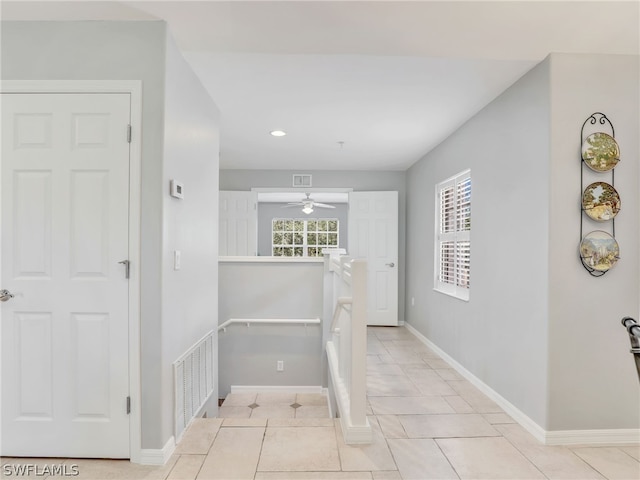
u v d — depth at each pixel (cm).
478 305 331
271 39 220
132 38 204
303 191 611
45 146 202
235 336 418
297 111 348
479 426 255
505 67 256
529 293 257
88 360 204
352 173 611
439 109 339
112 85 203
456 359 381
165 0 185
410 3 184
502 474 199
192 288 257
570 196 236
